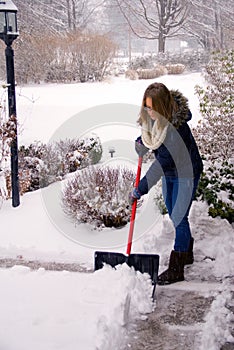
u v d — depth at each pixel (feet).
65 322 9.86
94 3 130.31
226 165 17.90
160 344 9.59
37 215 16.71
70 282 11.73
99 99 45.78
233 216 15.43
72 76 61.41
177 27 101.04
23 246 14.44
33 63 60.70
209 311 10.86
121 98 46.01
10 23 16.93
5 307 10.57
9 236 15.21
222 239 14.20
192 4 89.92
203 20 96.22
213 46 89.81
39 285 11.64
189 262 13.04
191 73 66.44
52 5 100.48
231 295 11.50
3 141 17.98
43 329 9.62
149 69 64.54
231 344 9.57
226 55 25.27
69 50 61.16
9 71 17.39
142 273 11.92
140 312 10.76
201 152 19.36
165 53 77.87
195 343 9.62
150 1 105.09
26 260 13.64
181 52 80.94
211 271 12.78
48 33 71.82
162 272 12.60
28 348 8.96
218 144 19.21
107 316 9.98
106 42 62.75
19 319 10.03
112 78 63.62
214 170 17.56
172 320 10.50
